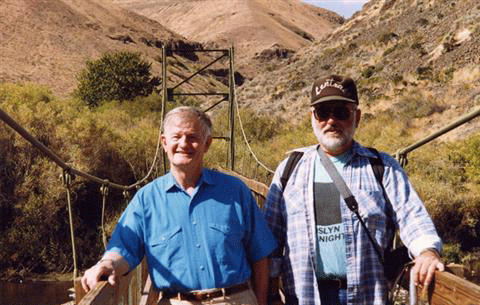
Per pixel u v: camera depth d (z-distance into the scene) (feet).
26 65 260.01
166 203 10.11
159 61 348.59
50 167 74.43
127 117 112.68
